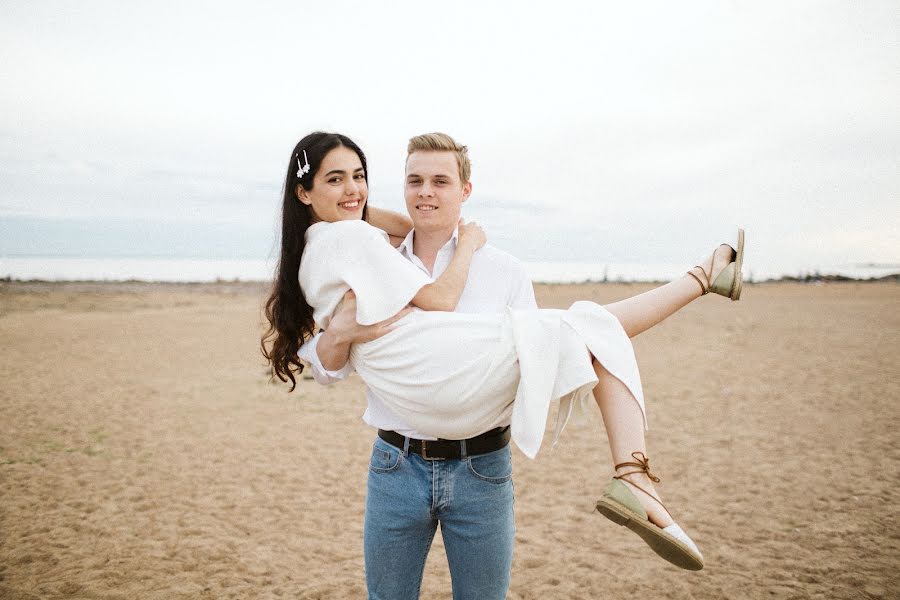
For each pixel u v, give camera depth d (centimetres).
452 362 211
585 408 231
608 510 204
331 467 714
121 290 4053
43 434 838
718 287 233
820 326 2169
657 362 1459
